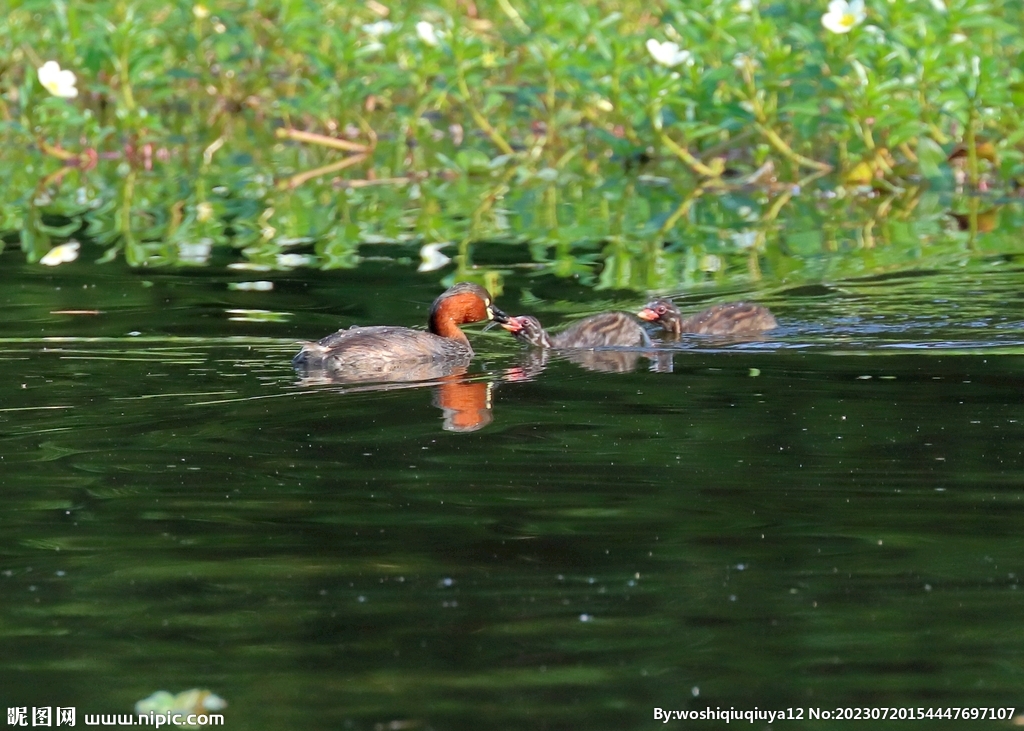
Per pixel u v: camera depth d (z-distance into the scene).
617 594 10.63
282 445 13.94
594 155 35.03
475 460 13.44
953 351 17.38
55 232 25.88
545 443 13.93
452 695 9.28
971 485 12.59
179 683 9.43
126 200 29.34
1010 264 22.70
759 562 11.11
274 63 38.16
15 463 13.42
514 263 23.44
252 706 9.14
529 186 31.28
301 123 38.34
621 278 22.36
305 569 11.09
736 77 32.16
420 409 15.21
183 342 18.09
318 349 16.89
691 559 11.17
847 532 11.66
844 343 17.98
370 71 35.59
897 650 9.77
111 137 36.28
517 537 11.62
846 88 29.16
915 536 11.55
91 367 16.80
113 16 38.16
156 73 37.31
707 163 33.31
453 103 38.72
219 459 13.54
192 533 11.78
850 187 30.48
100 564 11.20
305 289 21.41
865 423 14.41
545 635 10.03
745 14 32.81
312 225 26.70
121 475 13.09
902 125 28.91
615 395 15.73
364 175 32.47
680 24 32.19
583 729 8.88
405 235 25.72
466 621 10.24
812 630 10.06
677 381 16.31
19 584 10.84
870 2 32.00
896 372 16.42
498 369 17.12
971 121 29.52
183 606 10.51
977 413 14.69
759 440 13.94
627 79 33.25
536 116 35.78
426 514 12.12
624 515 12.05
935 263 22.94
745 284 21.73
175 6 38.34
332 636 10.04
